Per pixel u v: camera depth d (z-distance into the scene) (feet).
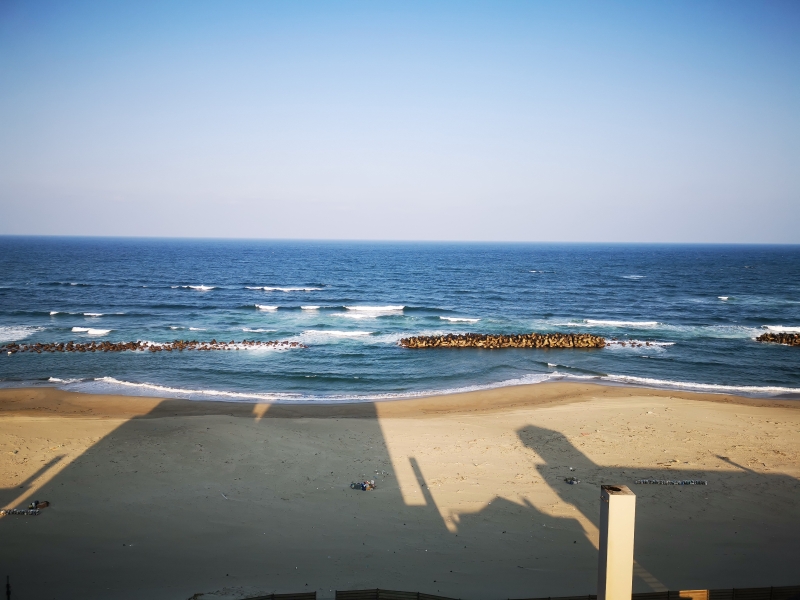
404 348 153.58
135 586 45.96
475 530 56.59
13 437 77.36
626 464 73.31
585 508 61.52
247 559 50.80
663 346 159.53
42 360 134.51
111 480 65.51
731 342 165.07
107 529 55.36
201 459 71.82
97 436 78.38
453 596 45.19
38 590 45.11
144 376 121.60
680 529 57.16
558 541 54.80
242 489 64.44
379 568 49.60
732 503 62.95
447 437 82.48
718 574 49.01
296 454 74.54
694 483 67.56
